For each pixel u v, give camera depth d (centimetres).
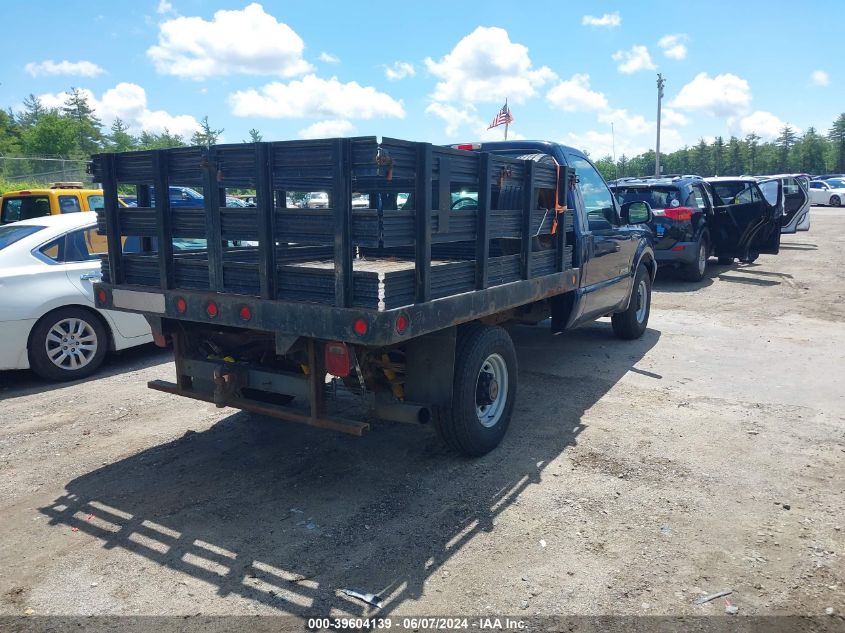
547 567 323
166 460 459
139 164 403
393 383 411
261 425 527
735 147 10762
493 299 410
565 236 511
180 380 457
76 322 654
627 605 294
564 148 588
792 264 1521
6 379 666
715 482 415
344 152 317
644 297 820
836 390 607
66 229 658
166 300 404
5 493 409
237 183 360
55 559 334
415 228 339
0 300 600
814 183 4166
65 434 509
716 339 816
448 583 311
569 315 580
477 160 381
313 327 342
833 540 347
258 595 303
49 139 6919
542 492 403
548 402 574
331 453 469
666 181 1251
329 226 330
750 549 338
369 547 343
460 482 418
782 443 479
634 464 443
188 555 337
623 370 675
